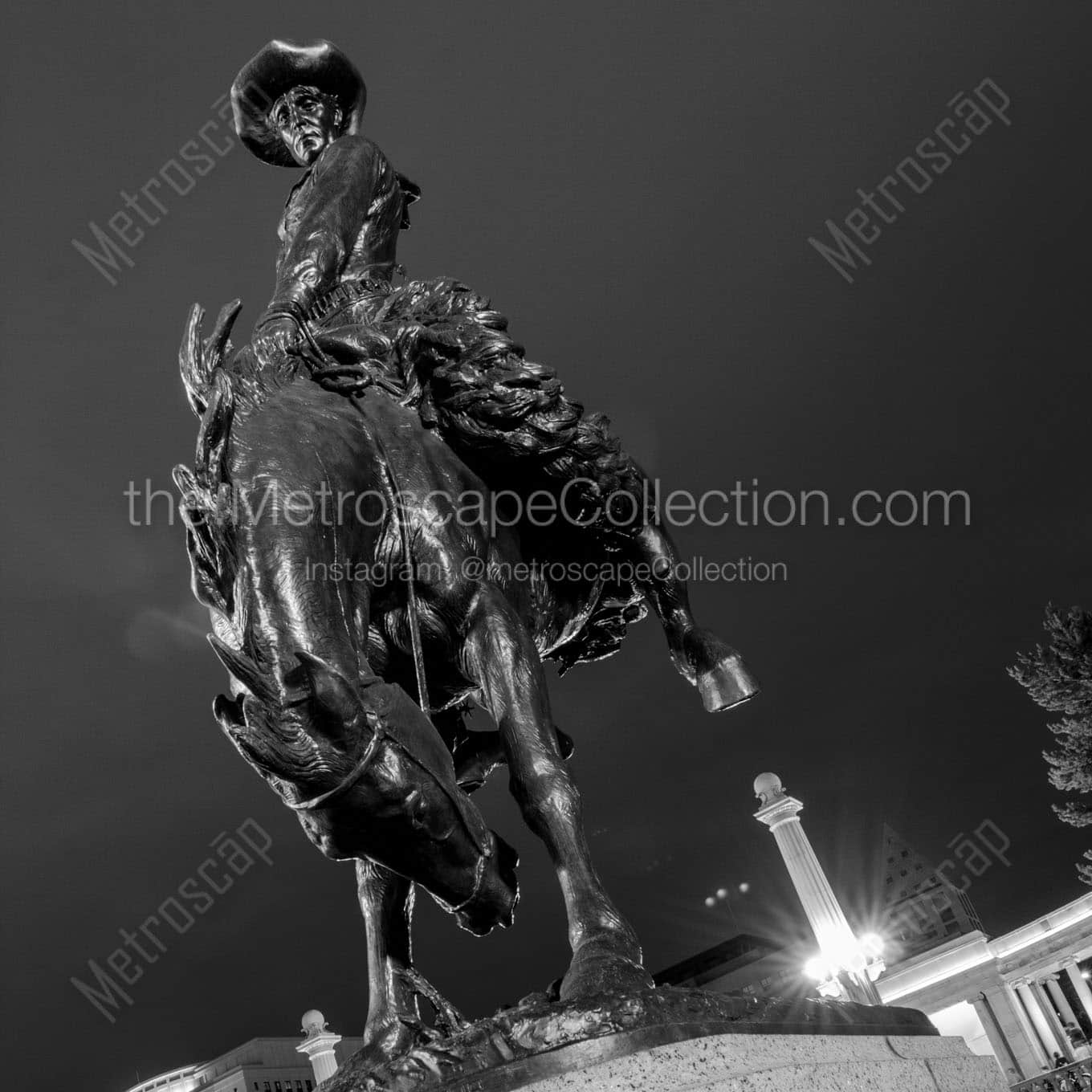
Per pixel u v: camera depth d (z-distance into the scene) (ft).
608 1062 7.50
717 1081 7.63
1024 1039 52.42
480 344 13.43
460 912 9.29
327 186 16.21
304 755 8.30
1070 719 64.95
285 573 10.02
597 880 9.88
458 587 11.80
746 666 14.29
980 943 54.39
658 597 14.93
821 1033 9.50
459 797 9.06
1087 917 52.31
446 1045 8.01
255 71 19.89
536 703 11.08
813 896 44.47
